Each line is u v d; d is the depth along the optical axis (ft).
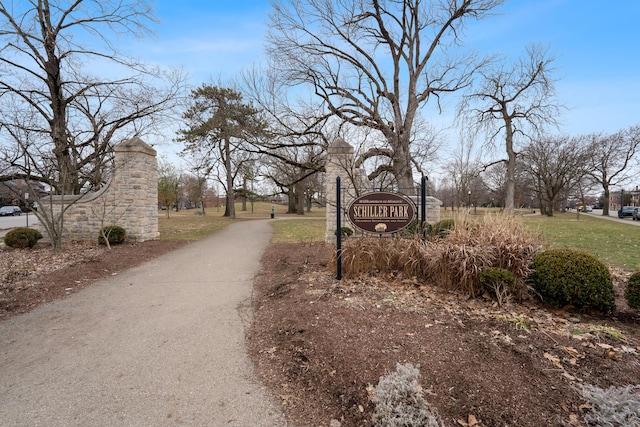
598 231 48.85
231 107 58.75
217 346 11.82
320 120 50.06
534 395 7.84
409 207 18.20
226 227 61.62
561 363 9.00
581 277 12.35
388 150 51.21
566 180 115.03
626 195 175.73
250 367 10.32
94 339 12.59
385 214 18.37
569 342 10.05
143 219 38.34
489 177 132.36
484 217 17.80
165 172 101.86
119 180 37.68
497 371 8.68
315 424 7.76
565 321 11.81
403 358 9.41
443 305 13.38
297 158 67.67
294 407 8.35
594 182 129.29
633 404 7.08
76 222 38.14
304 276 19.40
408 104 51.67
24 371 10.28
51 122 42.57
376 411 7.64
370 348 10.03
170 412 8.25
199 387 9.30
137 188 37.73
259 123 51.24
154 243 36.86
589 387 7.83
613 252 28.53
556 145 112.68
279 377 9.64
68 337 12.81
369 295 14.80
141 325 13.96
